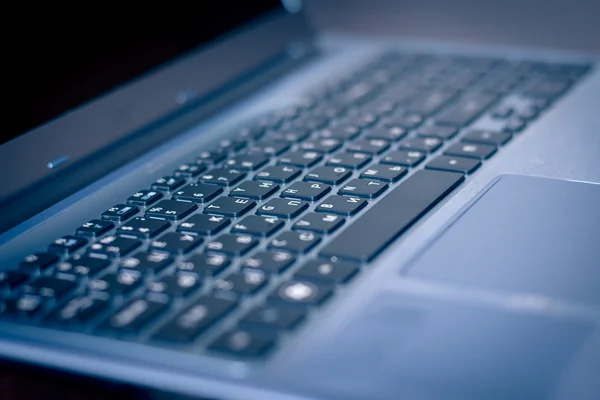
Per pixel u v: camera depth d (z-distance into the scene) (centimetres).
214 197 54
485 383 32
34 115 56
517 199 50
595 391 31
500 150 59
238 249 45
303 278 41
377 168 56
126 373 35
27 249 48
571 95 71
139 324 37
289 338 36
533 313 36
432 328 36
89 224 50
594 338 34
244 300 39
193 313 38
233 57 79
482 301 38
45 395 40
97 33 63
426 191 52
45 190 55
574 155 56
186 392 34
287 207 50
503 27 93
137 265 44
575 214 47
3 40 55
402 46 91
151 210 51
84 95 61
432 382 32
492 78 78
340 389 32
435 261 42
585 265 41
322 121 68
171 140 67
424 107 70
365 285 40
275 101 76
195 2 75
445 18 95
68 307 40
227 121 71
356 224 47
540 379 32
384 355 34
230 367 34
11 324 39
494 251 43
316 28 96
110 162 61
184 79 72
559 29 90
